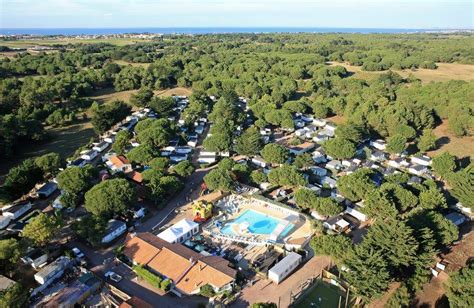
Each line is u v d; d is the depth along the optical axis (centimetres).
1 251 8919
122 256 10306
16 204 12688
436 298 9081
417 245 8931
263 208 13288
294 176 13788
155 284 9250
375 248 9100
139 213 12306
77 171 13150
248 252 10906
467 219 12675
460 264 10238
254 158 16925
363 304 8806
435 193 12188
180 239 11231
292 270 10056
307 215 12531
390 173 15550
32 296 8781
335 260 9869
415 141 19775
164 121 19650
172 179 13588
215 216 12681
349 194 12900
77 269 9769
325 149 17338
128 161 15938
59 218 10538
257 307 7794
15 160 17012
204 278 9294
